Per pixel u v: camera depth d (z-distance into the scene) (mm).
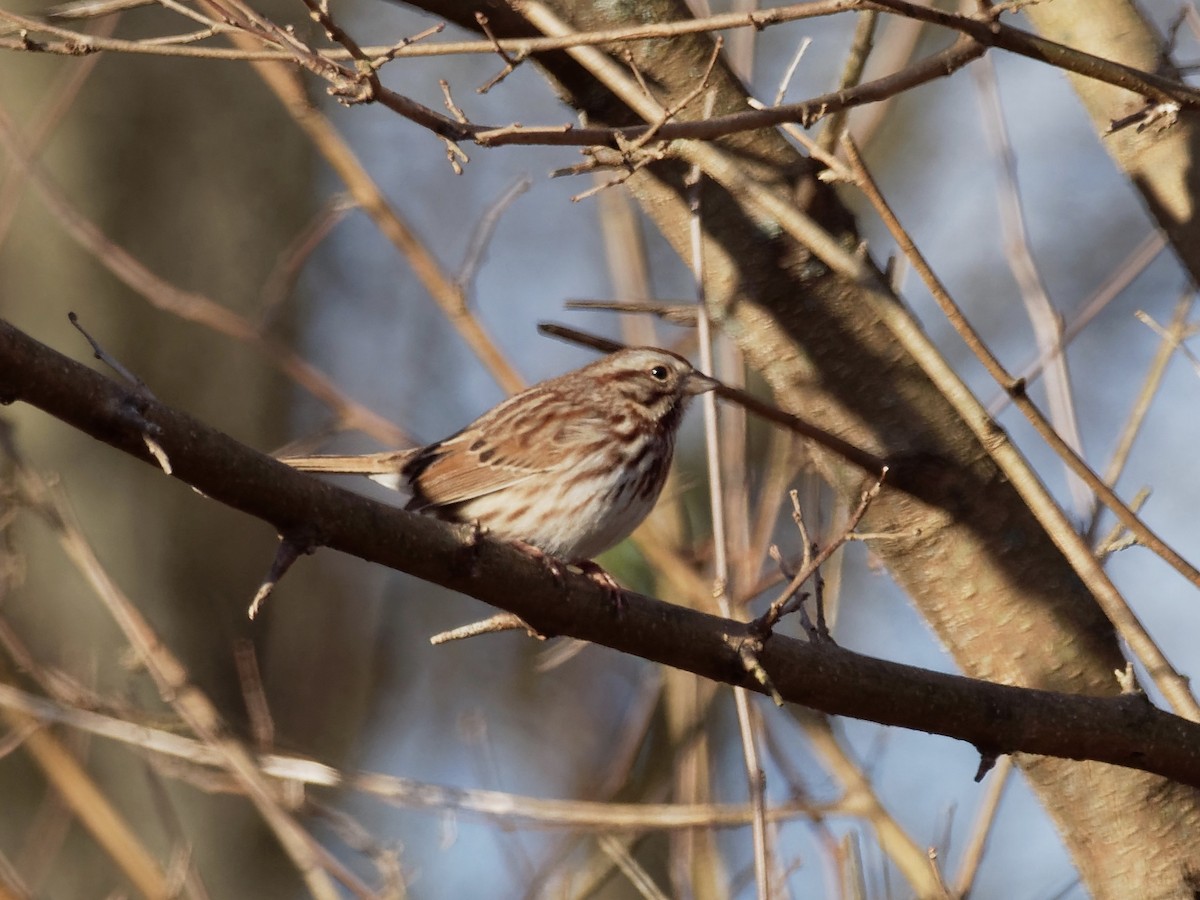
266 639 18156
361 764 19297
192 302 13203
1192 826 9391
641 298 12359
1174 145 9938
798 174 10141
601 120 10422
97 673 15555
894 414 9938
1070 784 9586
